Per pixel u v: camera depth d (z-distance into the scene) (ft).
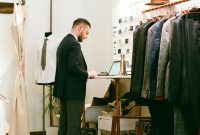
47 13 19.48
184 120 10.50
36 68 17.57
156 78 11.73
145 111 16.20
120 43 19.17
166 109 12.96
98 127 16.47
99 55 20.65
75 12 20.24
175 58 10.47
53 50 17.30
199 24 10.50
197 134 10.59
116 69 16.85
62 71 13.17
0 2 18.48
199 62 10.24
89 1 20.56
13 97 17.57
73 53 12.96
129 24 18.35
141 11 17.02
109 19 20.76
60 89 13.12
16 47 17.67
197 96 10.14
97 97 19.38
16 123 17.24
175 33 10.56
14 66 18.63
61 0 19.97
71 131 13.05
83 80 13.21
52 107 18.47
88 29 13.97
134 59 13.08
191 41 10.30
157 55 11.76
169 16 12.60
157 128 13.19
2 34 18.56
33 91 19.01
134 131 16.03
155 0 15.35
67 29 20.06
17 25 17.52
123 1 19.03
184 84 10.32
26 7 19.06
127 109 15.46
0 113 14.11
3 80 18.52
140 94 12.60
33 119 18.99
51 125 18.47
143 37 12.42
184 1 12.76
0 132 14.03
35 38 19.17
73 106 13.05
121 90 18.17
